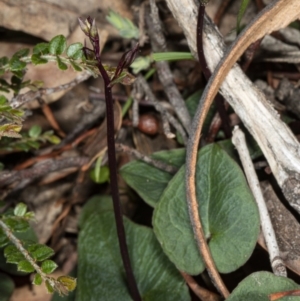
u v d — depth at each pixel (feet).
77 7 1.17
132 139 1.16
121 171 1.06
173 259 0.97
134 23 1.18
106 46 1.20
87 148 1.14
